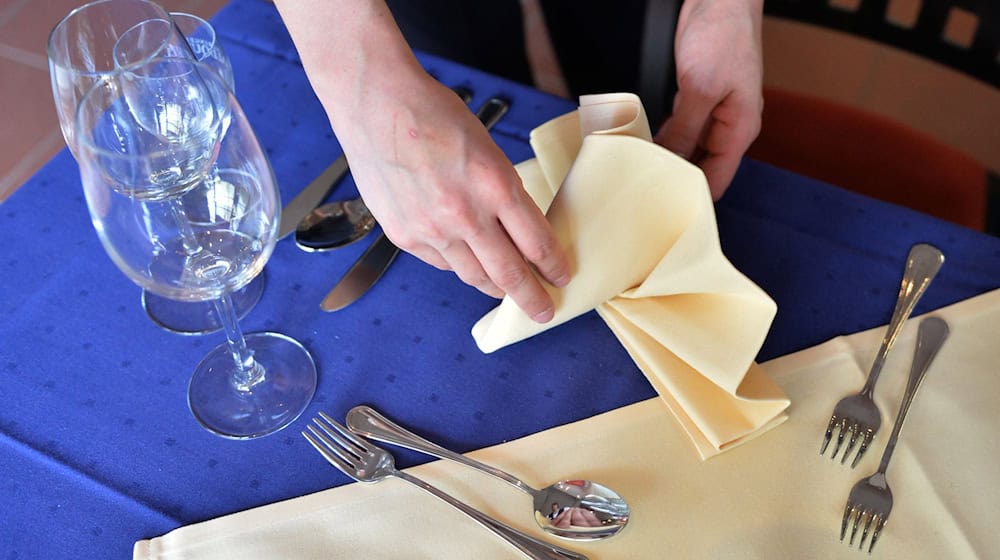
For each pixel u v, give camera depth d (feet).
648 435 1.90
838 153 3.30
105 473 1.92
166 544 1.78
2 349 2.16
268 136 2.63
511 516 1.78
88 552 1.80
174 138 1.79
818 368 1.99
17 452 1.96
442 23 3.62
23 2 6.39
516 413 1.99
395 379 2.06
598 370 2.06
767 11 3.20
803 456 1.84
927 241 2.27
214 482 1.89
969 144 3.86
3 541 1.82
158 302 2.25
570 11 3.58
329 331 2.16
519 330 2.01
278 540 1.77
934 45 2.94
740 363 1.81
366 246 2.34
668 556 1.70
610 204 1.83
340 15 1.95
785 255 2.25
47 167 2.58
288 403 2.02
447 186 1.79
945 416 1.89
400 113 1.86
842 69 4.24
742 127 2.35
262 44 2.88
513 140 2.56
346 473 1.86
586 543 1.72
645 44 3.24
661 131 2.40
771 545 1.71
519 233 1.78
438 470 1.87
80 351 2.15
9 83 5.86
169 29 2.02
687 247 1.78
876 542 1.70
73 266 2.33
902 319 2.06
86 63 2.16
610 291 1.94
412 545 1.75
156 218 1.75
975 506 1.74
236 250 1.83
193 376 2.09
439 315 2.19
